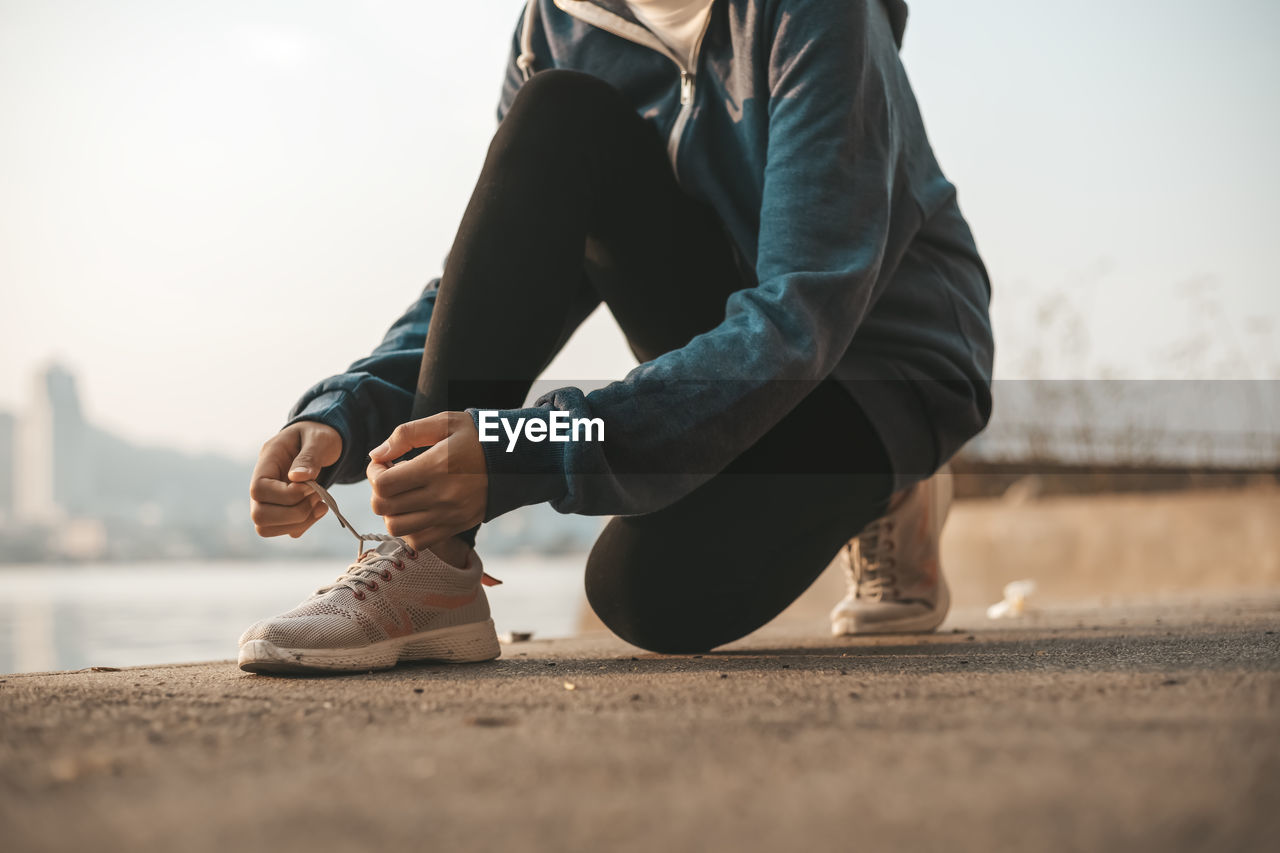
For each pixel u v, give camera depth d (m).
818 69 1.04
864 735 0.55
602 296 1.33
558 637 1.97
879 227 1.01
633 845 0.36
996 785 0.43
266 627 0.98
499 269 1.01
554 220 1.05
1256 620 1.63
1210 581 4.14
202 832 0.39
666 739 0.55
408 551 1.05
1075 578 4.50
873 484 1.19
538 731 0.59
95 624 3.91
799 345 0.91
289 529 1.06
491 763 0.50
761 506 1.16
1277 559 4.07
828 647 1.35
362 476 1.17
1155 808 0.39
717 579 1.21
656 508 0.90
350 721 0.64
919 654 1.12
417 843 0.37
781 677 0.87
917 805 0.40
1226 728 0.54
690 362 0.88
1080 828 0.37
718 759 0.50
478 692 0.79
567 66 1.38
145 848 0.37
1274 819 0.37
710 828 0.38
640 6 1.25
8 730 0.61
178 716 0.66
